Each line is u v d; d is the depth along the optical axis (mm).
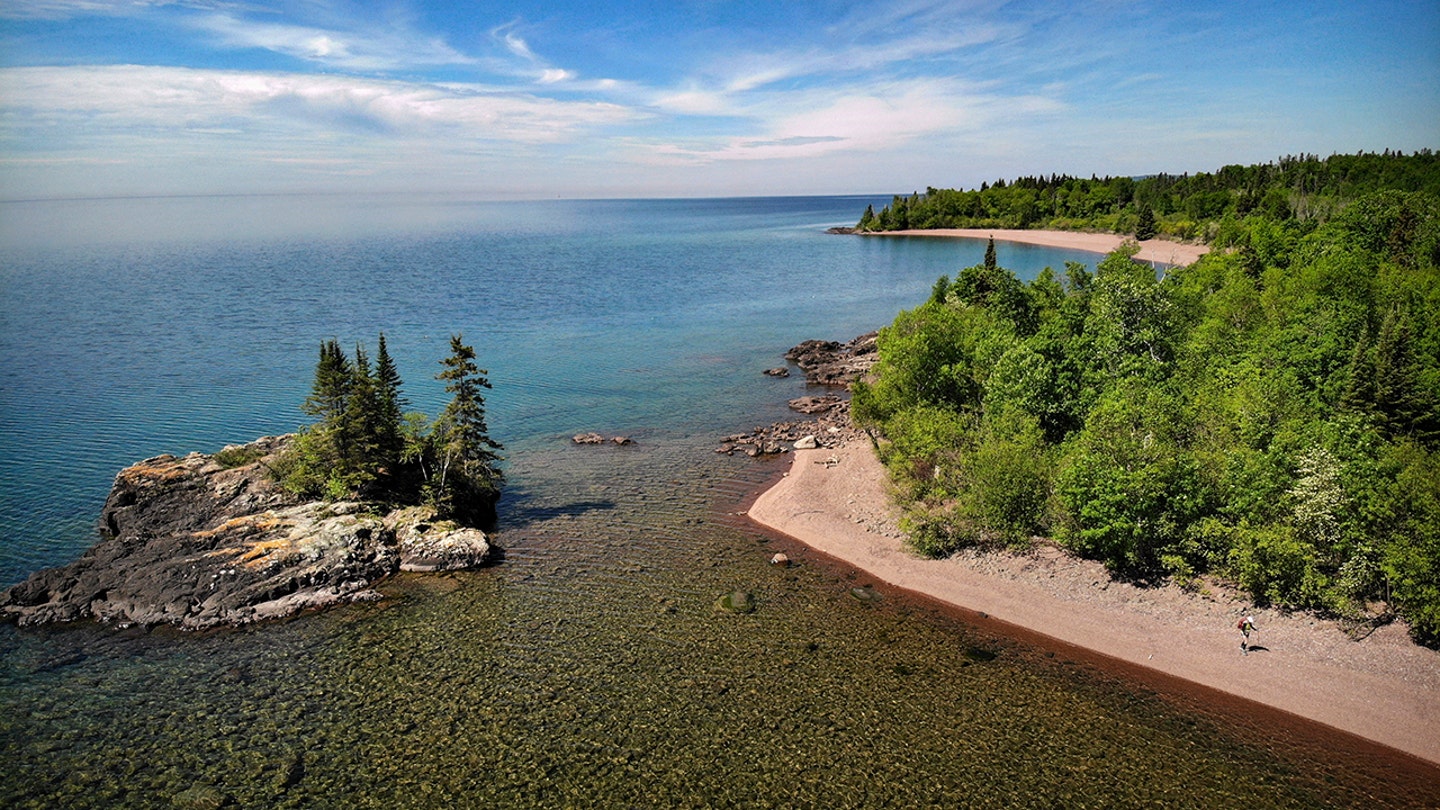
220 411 88000
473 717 38312
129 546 54094
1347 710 38188
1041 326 84500
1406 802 32719
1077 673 42062
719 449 79875
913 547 56562
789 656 43688
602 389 103062
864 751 35906
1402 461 45875
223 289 181875
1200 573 49094
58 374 101875
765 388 103875
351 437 61250
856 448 77375
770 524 61812
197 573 50156
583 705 39250
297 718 38344
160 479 61031
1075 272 103562
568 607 49188
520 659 43406
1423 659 40094
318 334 131375
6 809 32125
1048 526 54500
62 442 77562
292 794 33219
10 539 57875
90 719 38156
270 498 60250
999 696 40031
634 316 154875
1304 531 44719
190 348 118188
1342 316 69000
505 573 53906
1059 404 65312
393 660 43375
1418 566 39938
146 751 35875
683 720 38062
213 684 41125
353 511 58438
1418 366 59844
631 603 49656
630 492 68812
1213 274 110000
